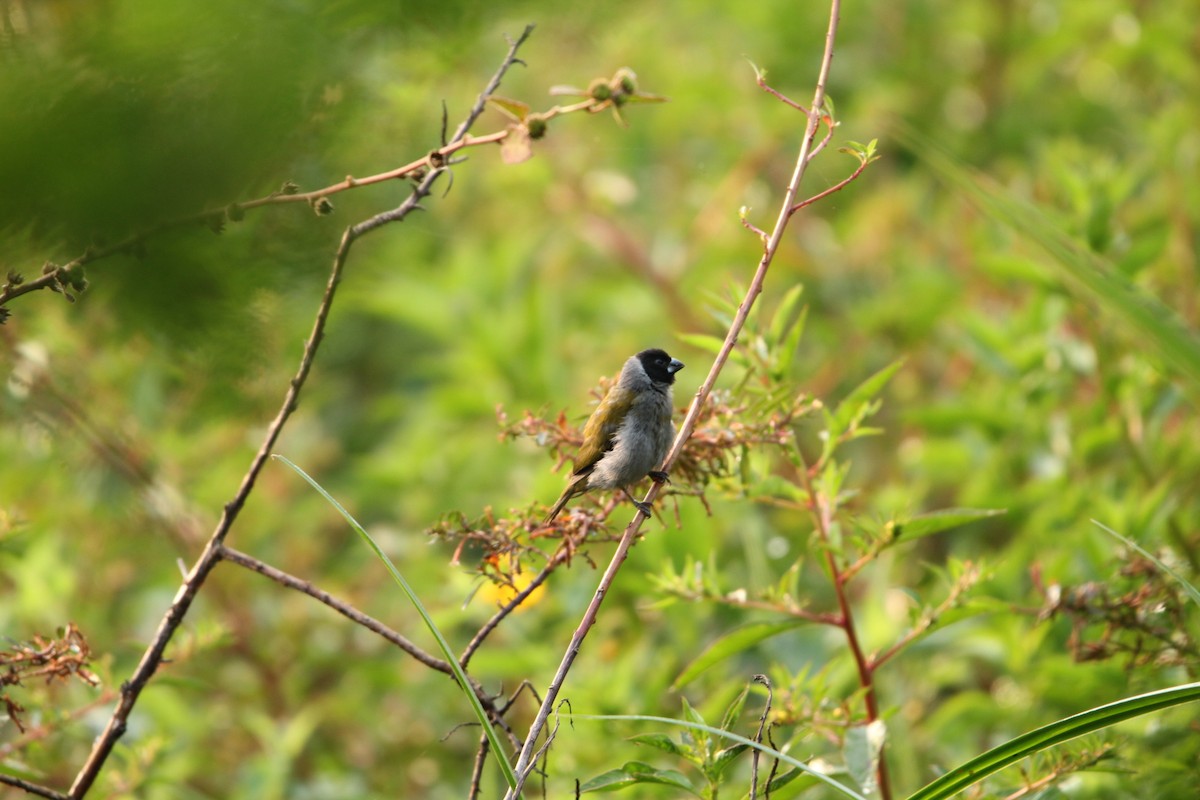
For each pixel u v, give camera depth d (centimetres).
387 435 1764
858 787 749
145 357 1049
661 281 1681
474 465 1470
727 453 830
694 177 1838
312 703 1341
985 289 1620
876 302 1599
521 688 698
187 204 408
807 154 698
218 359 594
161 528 1312
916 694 1176
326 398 1639
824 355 1652
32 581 1187
